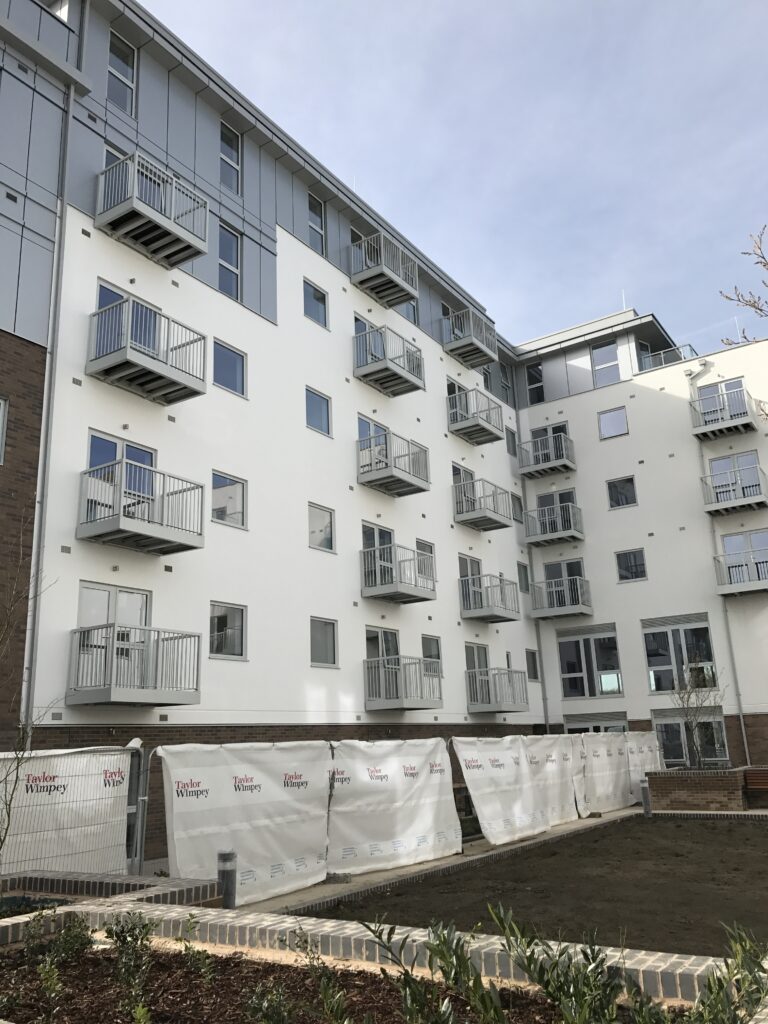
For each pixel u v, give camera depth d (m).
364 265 24.58
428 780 12.63
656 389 29.91
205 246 17.39
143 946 4.96
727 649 26.73
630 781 20.25
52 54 15.94
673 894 9.30
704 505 27.73
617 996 3.77
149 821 14.56
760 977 3.39
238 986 4.43
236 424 18.80
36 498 14.26
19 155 15.26
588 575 29.88
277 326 20.69
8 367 14.23
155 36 18.22
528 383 33.06
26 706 13.30
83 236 16.12
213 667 16.94
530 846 13.62
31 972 4.89
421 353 25.05
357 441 22.73
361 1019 3.78
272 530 19.19
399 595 21.98
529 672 29.41
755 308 5.95
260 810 9.72
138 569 15.85
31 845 8.09
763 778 18.95
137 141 17.73
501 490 28.05
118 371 15.68
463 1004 3.94
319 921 5.39
